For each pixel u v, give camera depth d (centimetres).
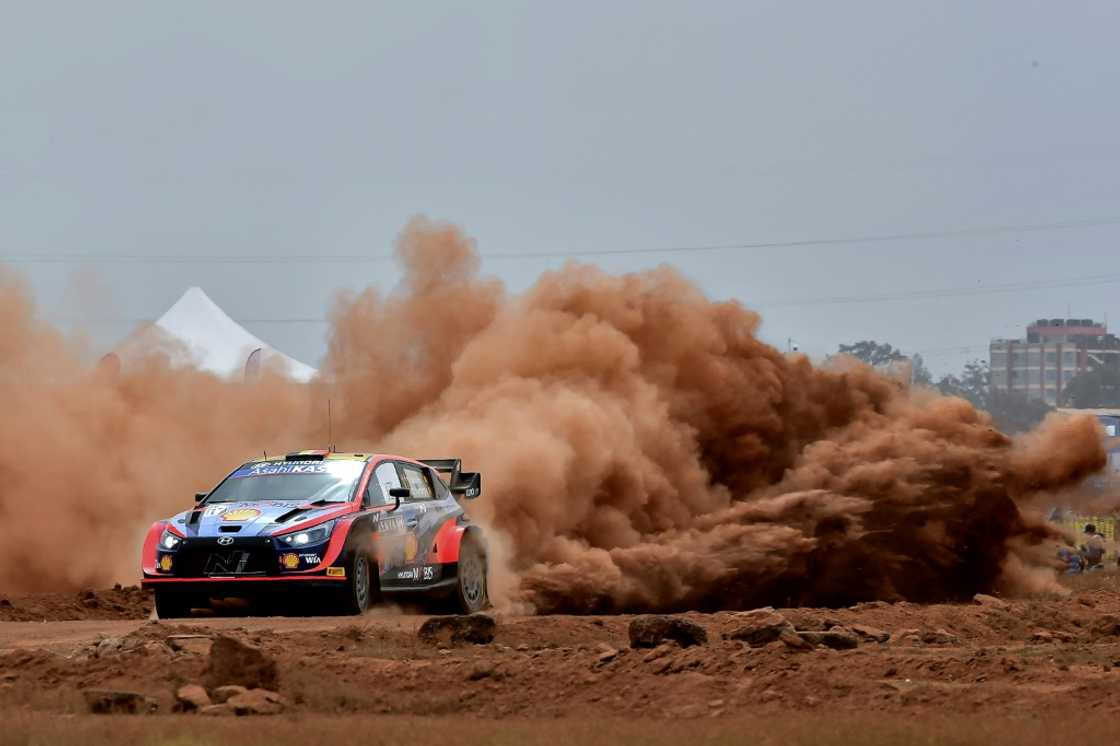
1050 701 3625
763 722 3353
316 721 3459
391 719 3541
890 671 4006
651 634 4409
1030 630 5844
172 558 5231
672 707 3728
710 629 5128
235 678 3897
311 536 5188
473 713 3766
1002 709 3566
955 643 5112
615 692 3900
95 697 3722
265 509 5322
